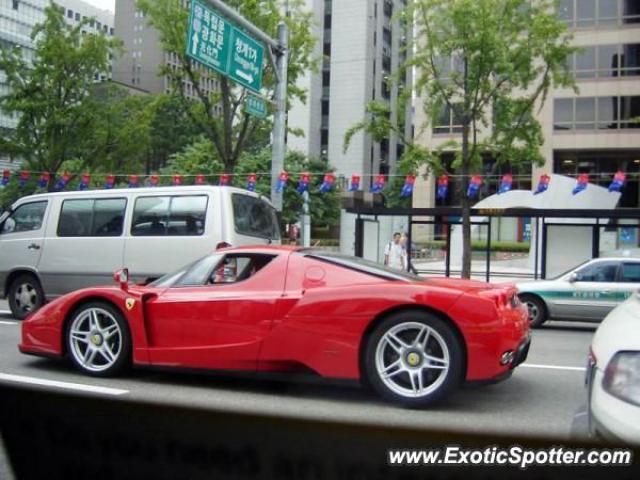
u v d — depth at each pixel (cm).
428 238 3647
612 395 298
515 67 1769
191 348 589
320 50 6475
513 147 1812
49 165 2320
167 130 6750
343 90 6381
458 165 1858
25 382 612
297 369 561
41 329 657
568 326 1266
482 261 2862
